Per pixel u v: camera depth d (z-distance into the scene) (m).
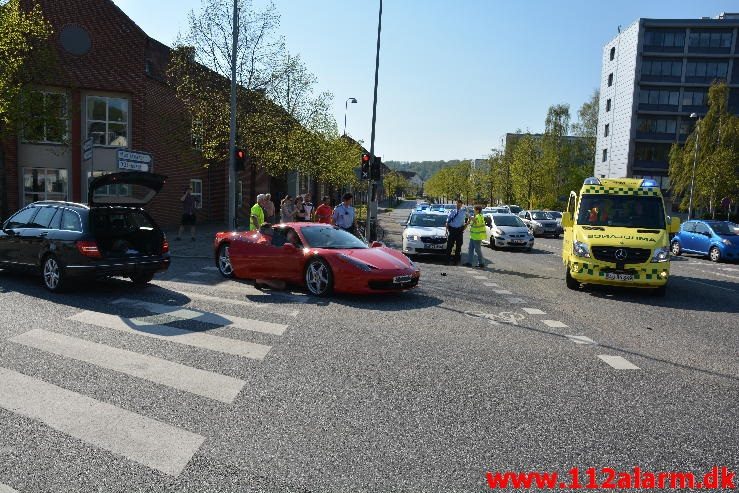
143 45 23.81
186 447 3.64
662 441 3.96
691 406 4.67
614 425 4.21
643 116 60.84
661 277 10.46
